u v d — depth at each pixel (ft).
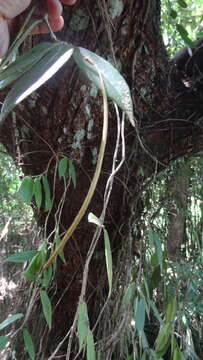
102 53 2.80
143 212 3.56
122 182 3.16
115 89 1.18
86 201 1.14
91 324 3.52
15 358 3.52
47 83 2.76
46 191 2.86
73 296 3.60
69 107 2.87
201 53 3.20
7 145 3.32
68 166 3.12
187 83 3.28
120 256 3.44
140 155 3.20
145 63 2.96
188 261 3.82
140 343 3.23
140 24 2.80
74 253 3.46
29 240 4.02
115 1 2.67
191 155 3.49
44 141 3.07
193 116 3.18
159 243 3.03
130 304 3.22
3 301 4.15
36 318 3.69
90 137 3.03
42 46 1.27
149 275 3.56
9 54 1.49
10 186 4.39
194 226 3.82
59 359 3.56
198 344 4.29
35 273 2.66
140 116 3.11
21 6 1.72
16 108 2.89
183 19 4.57
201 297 4.16
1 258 4.28
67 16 2.68
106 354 3.27
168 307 3.00
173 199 3.67
